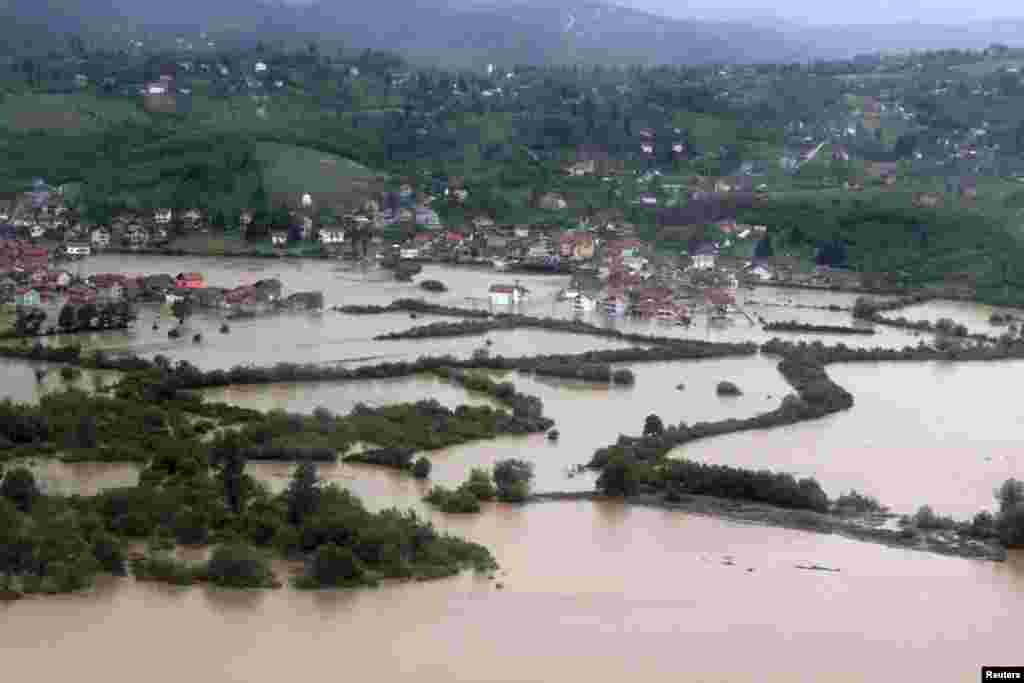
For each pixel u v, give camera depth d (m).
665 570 185.62
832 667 159.12
